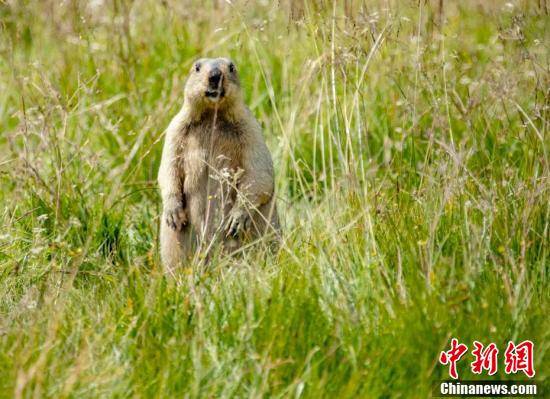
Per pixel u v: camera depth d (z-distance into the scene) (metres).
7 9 27.59
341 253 16.97
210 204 20.30
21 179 21.08
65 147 22.72
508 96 20.19
